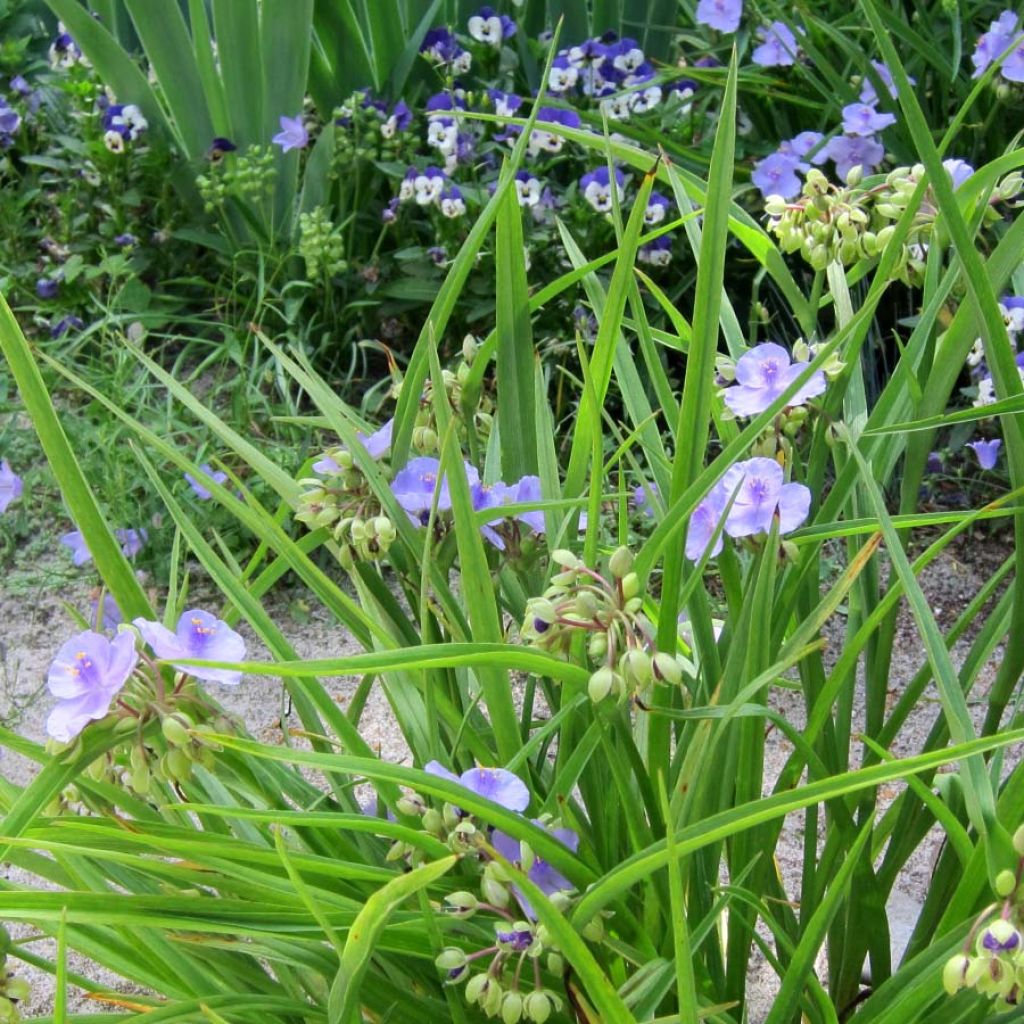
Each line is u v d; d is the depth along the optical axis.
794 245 0.60
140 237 1.67
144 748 0.44
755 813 0.40
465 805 0.43
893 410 0.61
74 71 1.69
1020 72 1.27
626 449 0.56
